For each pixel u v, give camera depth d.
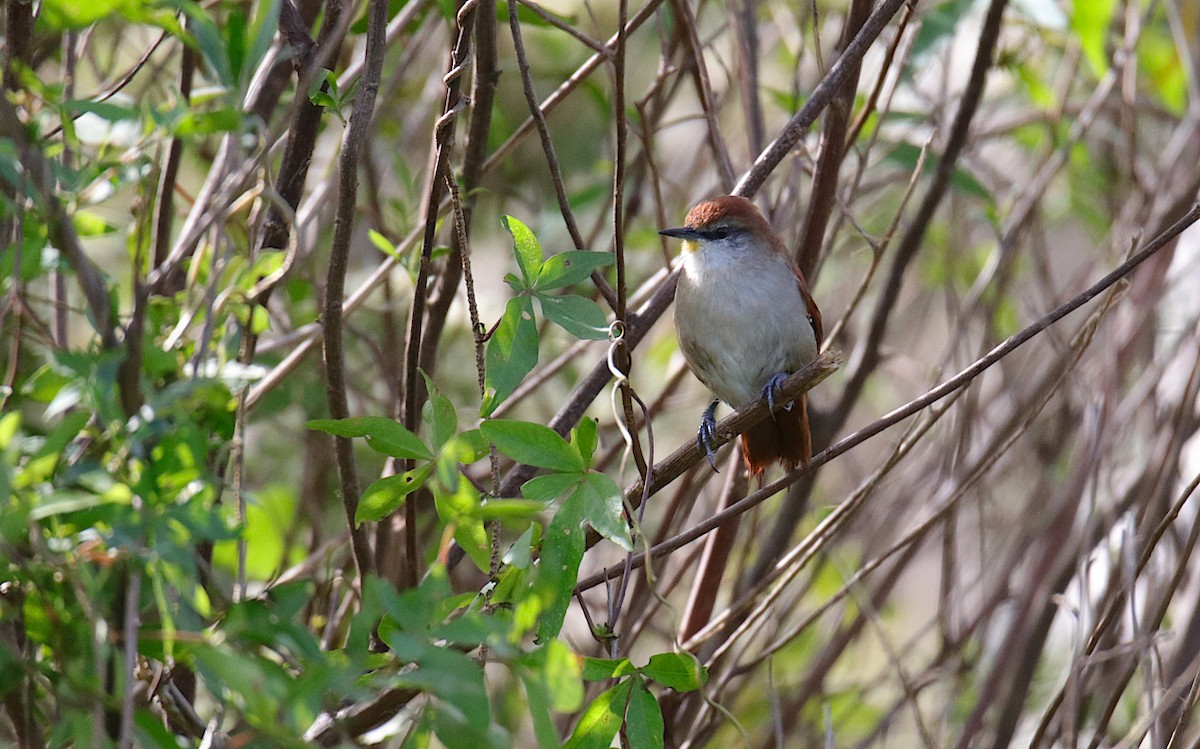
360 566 7.77
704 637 8.58
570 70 12.65
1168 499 10.59
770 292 9.52
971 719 10.91
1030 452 12.64
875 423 7.29
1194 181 11.57
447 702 5.11
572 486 6.22
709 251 9.61
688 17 9.48
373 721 6.48
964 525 13.81
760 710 12.94
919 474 12.75
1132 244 8.64
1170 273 12.07
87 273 5.25
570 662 5.29
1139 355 12.47
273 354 10.91
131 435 4.99
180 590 5.03
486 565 6.37
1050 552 11.21
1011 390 12.80
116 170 5.73
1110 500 9.50
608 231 13.61
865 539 12.62
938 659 11.52
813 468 7.32
